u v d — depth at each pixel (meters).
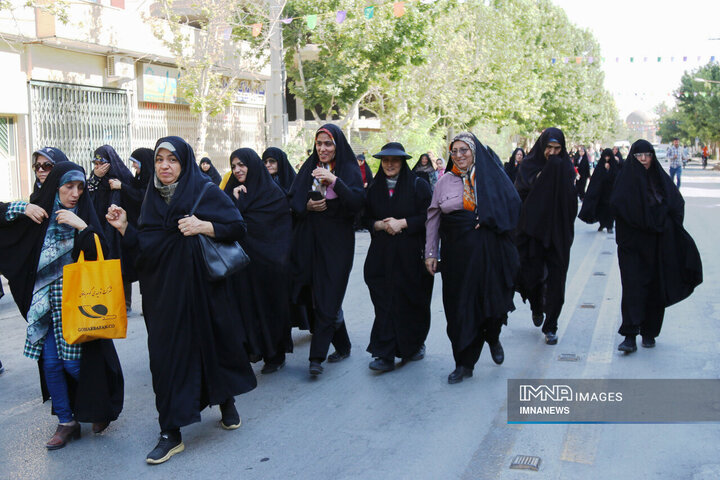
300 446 4.29
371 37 17.23
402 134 21.48
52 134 13.60
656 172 5.90
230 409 4.59
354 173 5.76
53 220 4.35
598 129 63.84
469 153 5.32
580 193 18.55
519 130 37.81
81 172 4.42
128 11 14.75
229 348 4.32
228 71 18.03
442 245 5.47
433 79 22.00
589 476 3.78
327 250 5.71
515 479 3.77
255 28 14.62
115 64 14.67
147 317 4.22
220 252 4.24
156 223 4.21
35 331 4.28
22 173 13.17
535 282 6.54
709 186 29.78
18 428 4.71
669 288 5.95
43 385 4.55
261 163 5.76
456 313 5.31
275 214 5.68
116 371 4.41
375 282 5.75
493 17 28.33
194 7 15.56
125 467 4.07
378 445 4.27
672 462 3.94
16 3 12.56
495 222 5.25
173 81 16.64
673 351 6.00
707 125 60.41
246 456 4.17
